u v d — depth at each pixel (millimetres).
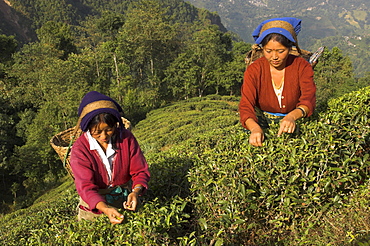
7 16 127750
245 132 3748
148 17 56219
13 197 36750
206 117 29844
